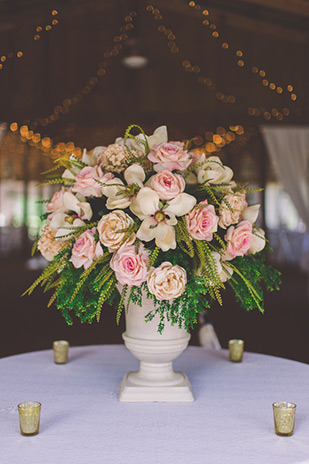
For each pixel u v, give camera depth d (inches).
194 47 387.2
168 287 58.2
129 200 60.8
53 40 389.1
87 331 219.1
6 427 56.5
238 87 382.6
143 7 381.1
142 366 67.4
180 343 65.6
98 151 69.1
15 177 565.9
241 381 72.7
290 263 435.2
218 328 227.3
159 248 61.1
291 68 372.8
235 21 371.6
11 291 319.3
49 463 47.8
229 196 63.4
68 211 66.2
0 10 349.7
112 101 394.9
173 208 59.1
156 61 327.9
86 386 70.5
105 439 53.1
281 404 57.1
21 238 498.3
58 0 349.1
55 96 392.5
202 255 59.7
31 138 451.5
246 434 54.4
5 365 80.7
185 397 64.4
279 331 221.6
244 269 66.6
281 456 49.3
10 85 390.0
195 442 52.4
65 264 64.6
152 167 64.2
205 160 65.2
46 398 65.7
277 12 338.6
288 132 372.2
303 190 368.2
